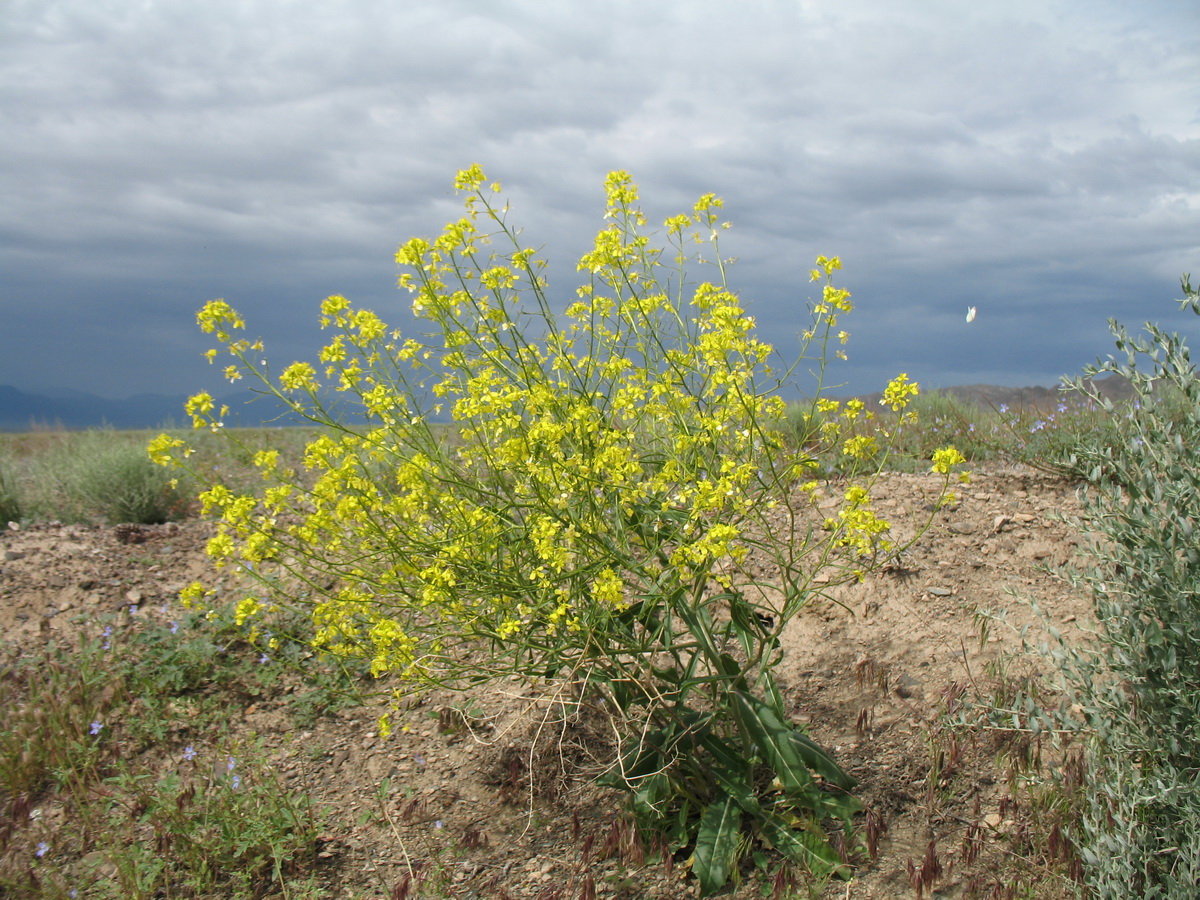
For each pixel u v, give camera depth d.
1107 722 2.48
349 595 2.97
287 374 2.91
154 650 4.01
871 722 3.37
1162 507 2.44
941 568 4.30
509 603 2.83
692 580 2.79
